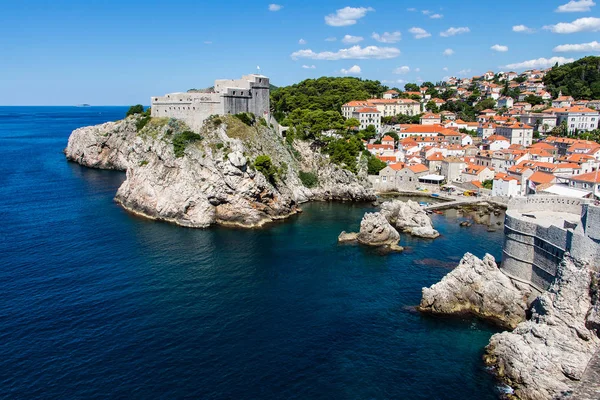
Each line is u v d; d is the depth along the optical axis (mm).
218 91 145875
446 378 49938
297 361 52812
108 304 65812
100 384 48156
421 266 82062
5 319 60969
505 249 64625
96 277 75438
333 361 52906
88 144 198000
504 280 62125
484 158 162625
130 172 128375
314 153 152000
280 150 144000
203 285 73188
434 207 126625
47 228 102750
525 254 60562
